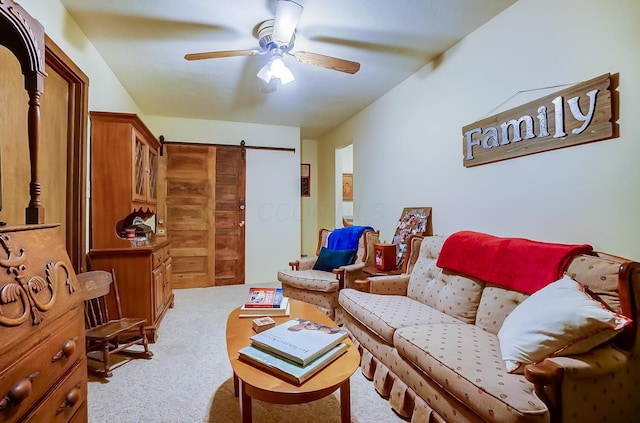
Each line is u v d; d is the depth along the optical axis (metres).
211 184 4.50
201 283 4.43
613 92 1.54
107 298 2.46
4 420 0.68
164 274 3.13
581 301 1.21
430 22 2.26
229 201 4.60
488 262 1.83
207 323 2.97
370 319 1.95
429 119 2.88
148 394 1.81
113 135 2.53
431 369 1.38
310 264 3.56
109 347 2.33
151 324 2.56
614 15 1.54
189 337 2.65
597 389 1.13
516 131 2.03
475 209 2.39
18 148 1.64
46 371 0.86
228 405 1.71
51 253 0.99
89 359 2.17
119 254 2.50
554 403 1.06
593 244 1.63
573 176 1.72
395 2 2.02
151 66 2.86
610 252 1.57
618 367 1.14
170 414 1.63
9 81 1.56
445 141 2.69
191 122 4.48
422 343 1.51
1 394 0.68
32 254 0.89
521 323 1.33
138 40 2.44
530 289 1.57
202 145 4.46
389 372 1.80
